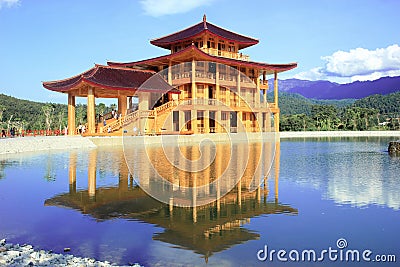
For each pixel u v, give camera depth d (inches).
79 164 710.5
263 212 370.6
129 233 306.0
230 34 1846.7
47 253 261.9
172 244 281.7
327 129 2655.0
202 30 1631.4
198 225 327.3
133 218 349.1
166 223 333.7
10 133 1320.1
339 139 1883.6
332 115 2795.3
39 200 418.3
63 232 308.8
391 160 824.3
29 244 283.0
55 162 740.0
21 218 348.2
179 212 370.3
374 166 714.2
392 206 390.6
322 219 345.7
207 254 261.6
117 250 269.6
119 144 1182.9
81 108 2166.6
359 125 2704.2
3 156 847.7
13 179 546.6
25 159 788.6
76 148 1058.7
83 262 244.5
